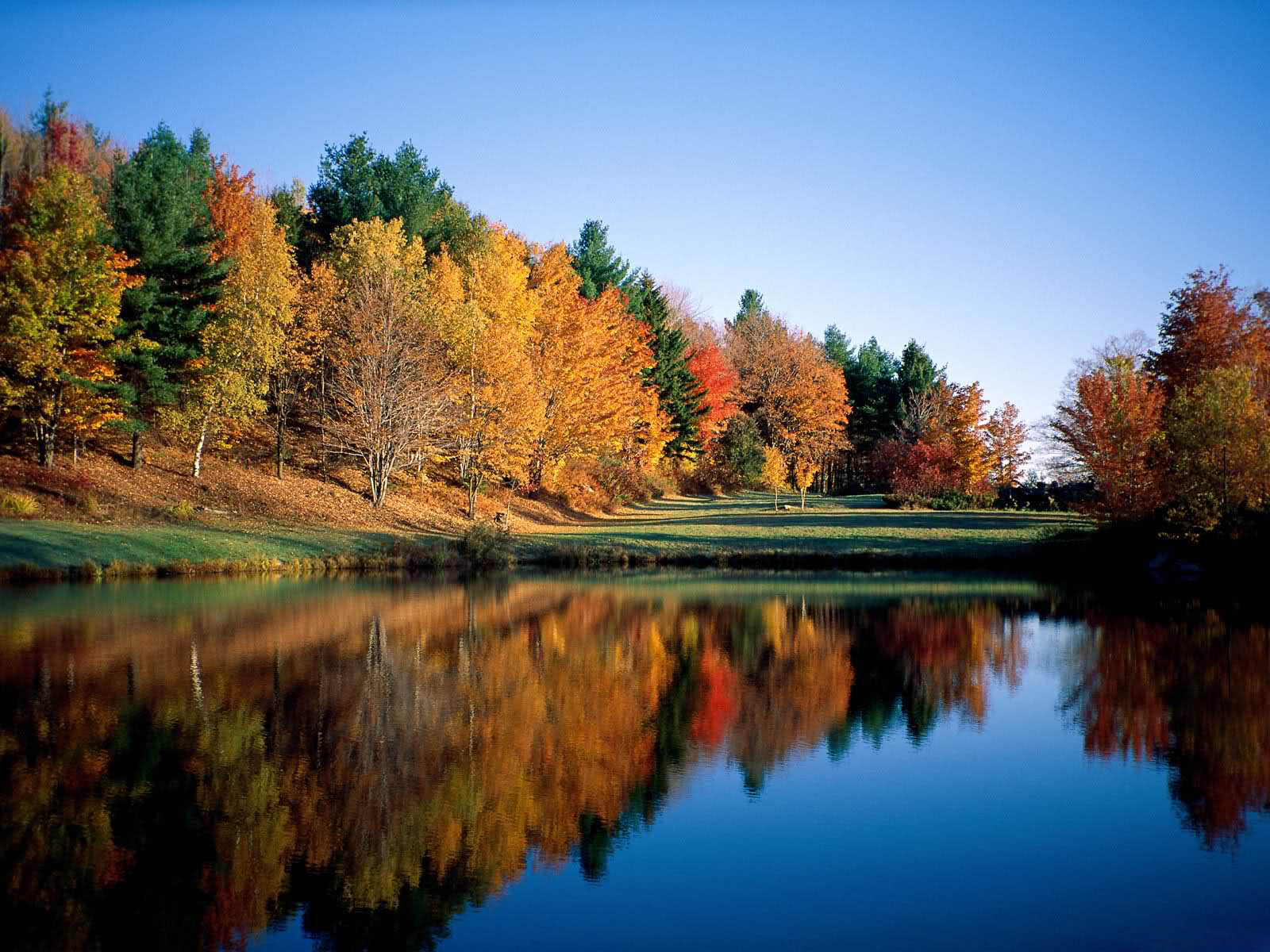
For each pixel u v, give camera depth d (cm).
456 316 4378
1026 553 3875
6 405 3059
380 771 1102
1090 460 4069
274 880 811
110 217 3703
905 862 873
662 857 885
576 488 5722
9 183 4238
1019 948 705
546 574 3572
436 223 6166
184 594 2520
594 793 1052
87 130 5025
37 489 3158
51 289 3000
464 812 981
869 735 1318
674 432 7125
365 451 4297
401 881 816
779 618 2425
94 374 3153
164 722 1267
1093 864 871
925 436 7069
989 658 1891
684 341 7388
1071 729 1359
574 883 822
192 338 3544
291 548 3397
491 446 4409
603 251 7775
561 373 5009
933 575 3578
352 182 5684
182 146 4638
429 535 4062
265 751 1156
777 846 912
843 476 9206
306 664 1672
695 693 1555
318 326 4078
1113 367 4975
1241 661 1875
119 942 696
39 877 804
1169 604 2761
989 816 997
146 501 3412
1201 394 3472
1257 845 918
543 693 1529
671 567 3822
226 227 4538
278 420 4184
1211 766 1181
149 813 949
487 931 728
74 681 1490
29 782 1026
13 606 2227
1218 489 3347
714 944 711
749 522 5222
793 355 8750
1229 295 4272
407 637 2002
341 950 690
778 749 1239
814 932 731
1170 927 743
